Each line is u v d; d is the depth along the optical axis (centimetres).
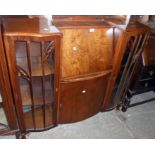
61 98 158
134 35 151
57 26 138
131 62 171
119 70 175
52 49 122
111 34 155
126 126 199
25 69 133
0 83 127
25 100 150
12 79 128
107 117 207
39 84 161
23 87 159
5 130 160
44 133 179
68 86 151
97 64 157
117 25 152
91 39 149
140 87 212
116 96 198
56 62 128
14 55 117
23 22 129
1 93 134
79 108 175
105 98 190
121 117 210
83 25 146
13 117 153
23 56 142
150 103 238
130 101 219
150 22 207
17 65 126
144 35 160
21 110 149
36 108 176
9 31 111
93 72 157
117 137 184
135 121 207
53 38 116
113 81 177
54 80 139
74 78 150
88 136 181
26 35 111
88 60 152
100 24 153
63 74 144
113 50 160
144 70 193
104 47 156
